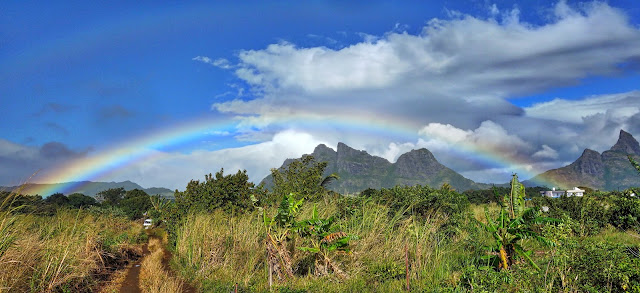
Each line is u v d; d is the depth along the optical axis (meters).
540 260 9.51
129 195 76.25
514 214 9.67
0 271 8.36
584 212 15.07
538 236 9.02
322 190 19.80
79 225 13.59
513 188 9.84
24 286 8.92
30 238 9.87
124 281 13.07
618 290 7.09
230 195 22.05
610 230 14.70
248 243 13.62
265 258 12.66
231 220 16.11
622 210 14.75
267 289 10.18
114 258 15.39
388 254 11.56
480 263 10.85
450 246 12.87
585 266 7.68
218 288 10.92
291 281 10.35
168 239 24.17
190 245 14.99
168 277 13.09
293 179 20.28
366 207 14.37
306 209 14.59
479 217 16.28
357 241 11.84
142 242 26.47
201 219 17.73
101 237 15.08
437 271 10.24
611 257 7.52
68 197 54.94
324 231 11.27
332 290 9.41
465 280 8.57
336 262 11.04
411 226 12.59
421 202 15.03
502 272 8.05
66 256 10.40
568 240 8.46
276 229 11.56
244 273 12.25
